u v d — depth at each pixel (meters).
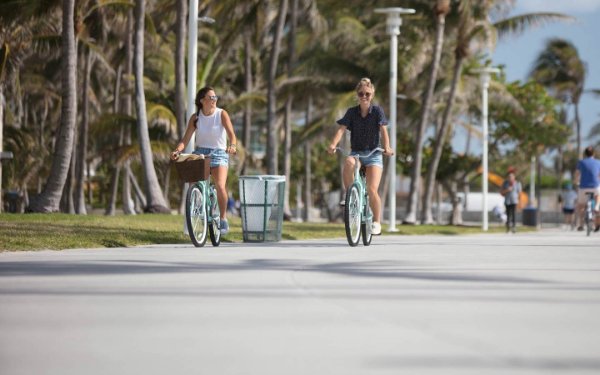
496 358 12.04
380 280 21.78
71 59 64.12
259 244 39.03
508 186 83.56
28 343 13.05
